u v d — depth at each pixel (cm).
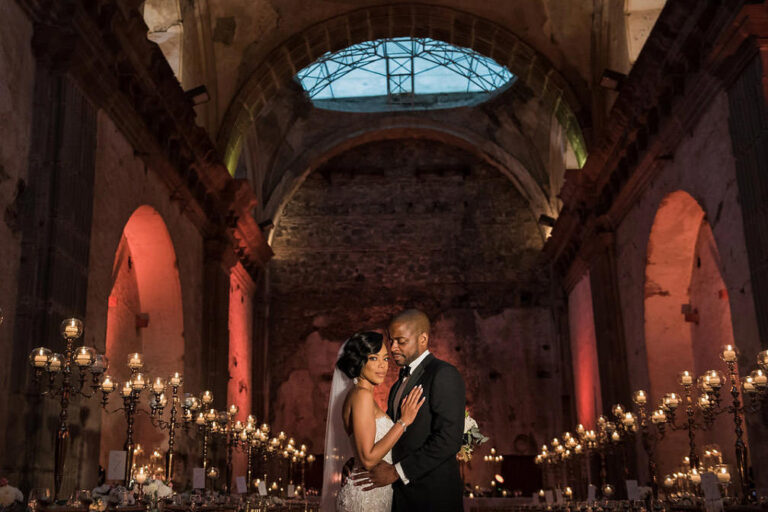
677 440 1422
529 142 2433
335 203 2631
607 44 1719
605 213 1686
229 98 1856
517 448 2392
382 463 385
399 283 2552
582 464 2072
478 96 2539
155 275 1495
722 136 1077
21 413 844
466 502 2078
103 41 1034
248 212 1922
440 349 2486
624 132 1460
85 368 735
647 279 1474
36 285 891
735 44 972
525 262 2553
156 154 1331
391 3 1873
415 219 2612
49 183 928
